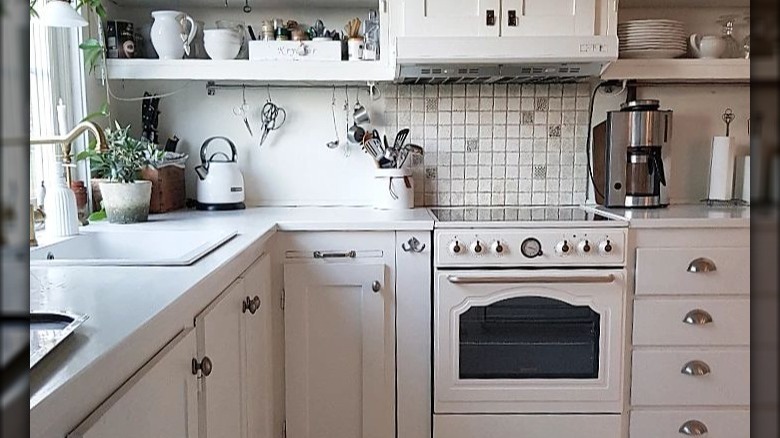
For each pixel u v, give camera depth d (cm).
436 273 205
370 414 213
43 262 134
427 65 221
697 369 210
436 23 222
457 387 208
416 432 214
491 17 221
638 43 232
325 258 209
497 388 208
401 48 212
